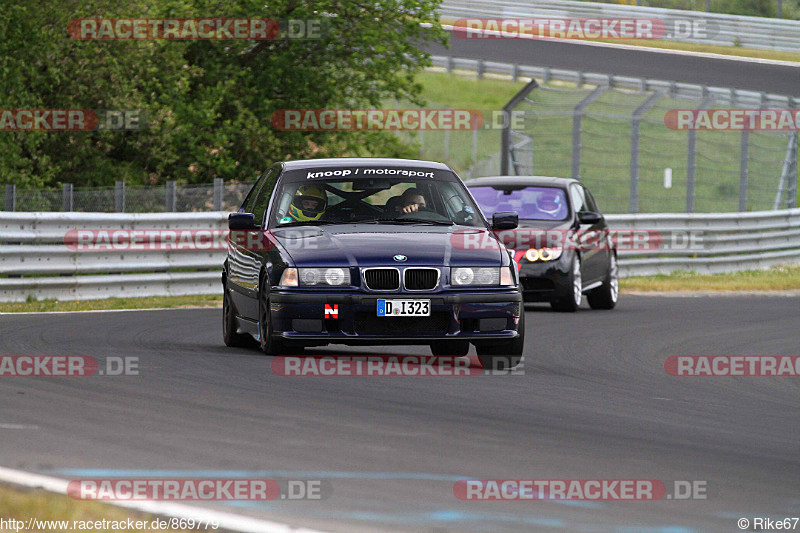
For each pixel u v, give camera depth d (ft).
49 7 261.03
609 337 144.15
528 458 68.03
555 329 152.76
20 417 76.84
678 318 172.86
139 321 150.30
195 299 191.52
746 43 508.53
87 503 53.42
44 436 70.59
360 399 87.66
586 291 195.62
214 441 70.08
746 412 90.12
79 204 263.29
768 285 247.50
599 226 193.98
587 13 521.24
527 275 179.52
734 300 212.84
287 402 85.15
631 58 474.90
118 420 76.38
